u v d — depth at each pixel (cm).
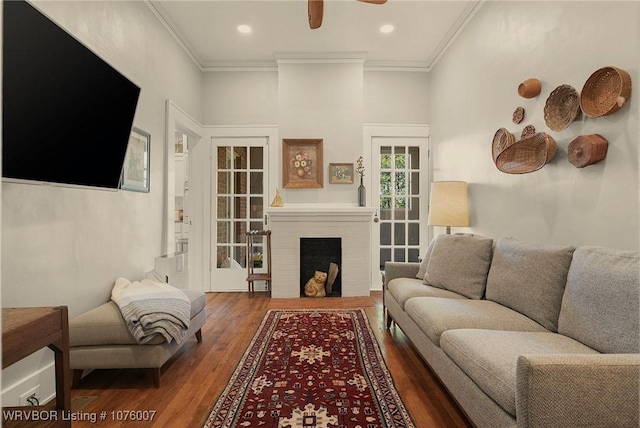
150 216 331
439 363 198
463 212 339
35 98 169
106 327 219
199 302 285
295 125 455
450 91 412
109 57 266
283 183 453
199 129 465
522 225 268
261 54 450
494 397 140
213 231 481
